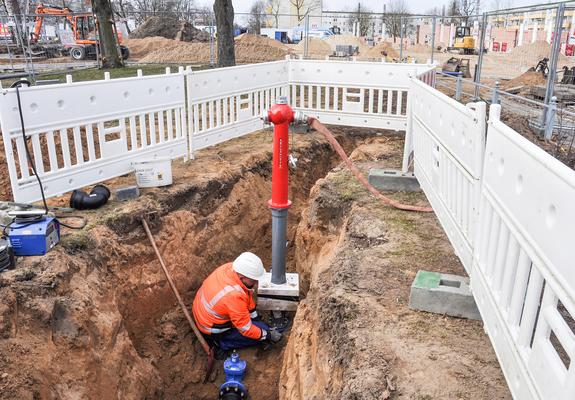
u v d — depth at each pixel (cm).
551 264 221
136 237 636
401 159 858
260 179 905
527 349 256
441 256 502
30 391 419
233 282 654
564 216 207
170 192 713
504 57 1825
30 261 504
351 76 1073
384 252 515
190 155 867
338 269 502
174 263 687
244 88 987
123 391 530
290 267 885
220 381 684
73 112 636
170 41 3238
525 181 259
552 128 998
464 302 399
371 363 354
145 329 637
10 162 564
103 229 596
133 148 738
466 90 1678
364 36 2977
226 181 810
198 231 738
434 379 334
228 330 675
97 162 679
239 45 2623
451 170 445
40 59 2836
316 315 483
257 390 654
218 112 930
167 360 648
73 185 648
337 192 712
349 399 338
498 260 309
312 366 470
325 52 2764
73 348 478
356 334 388
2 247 479
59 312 481
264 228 884
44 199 563
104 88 674
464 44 2819
